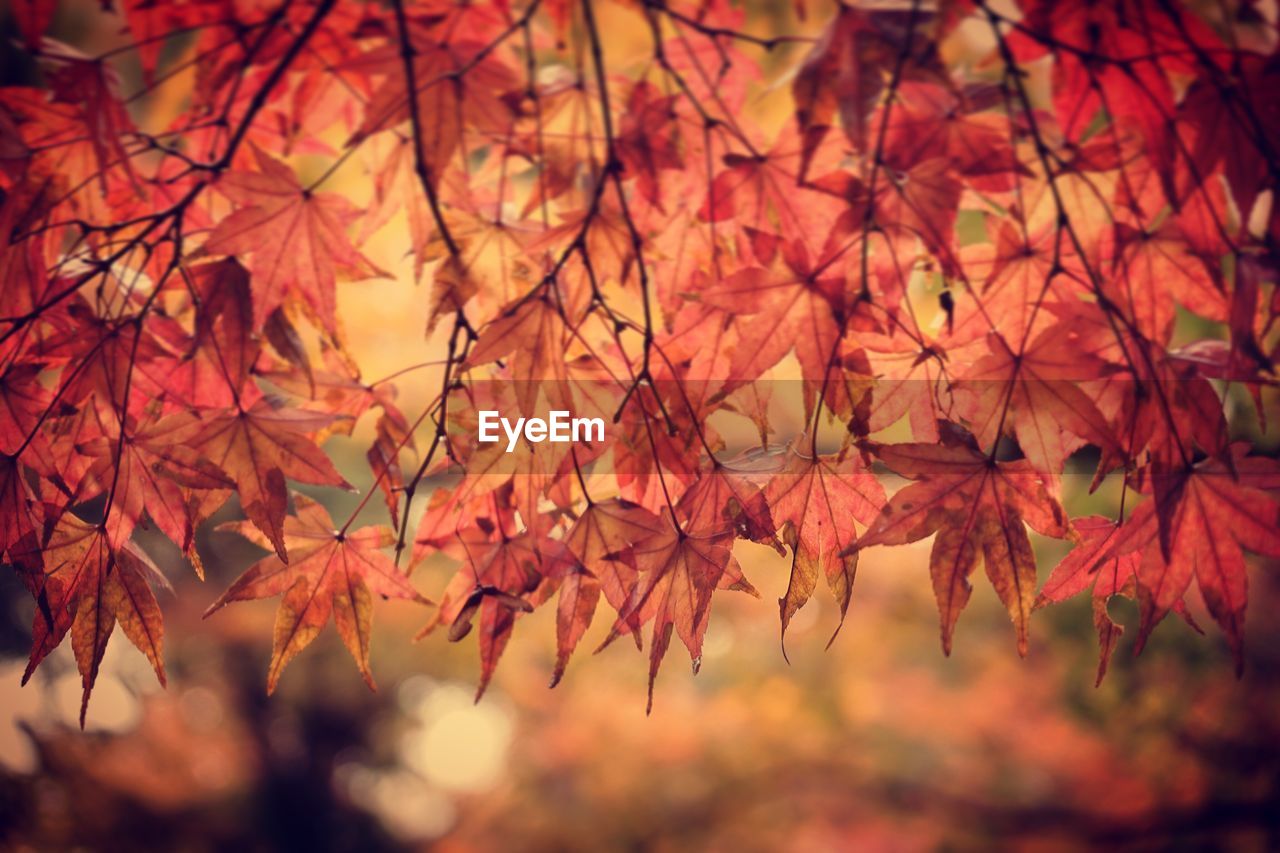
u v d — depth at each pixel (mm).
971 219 969
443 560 1754
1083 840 1709
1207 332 887
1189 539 539
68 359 569
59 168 564
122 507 554
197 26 571
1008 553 536
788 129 562
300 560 568
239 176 553
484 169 615
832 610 1963
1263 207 578
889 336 550
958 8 546
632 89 604
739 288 545
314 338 899
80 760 1578
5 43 849
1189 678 1282
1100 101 554
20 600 1372
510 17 613
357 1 591
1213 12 589
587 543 557
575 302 587
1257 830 1416
